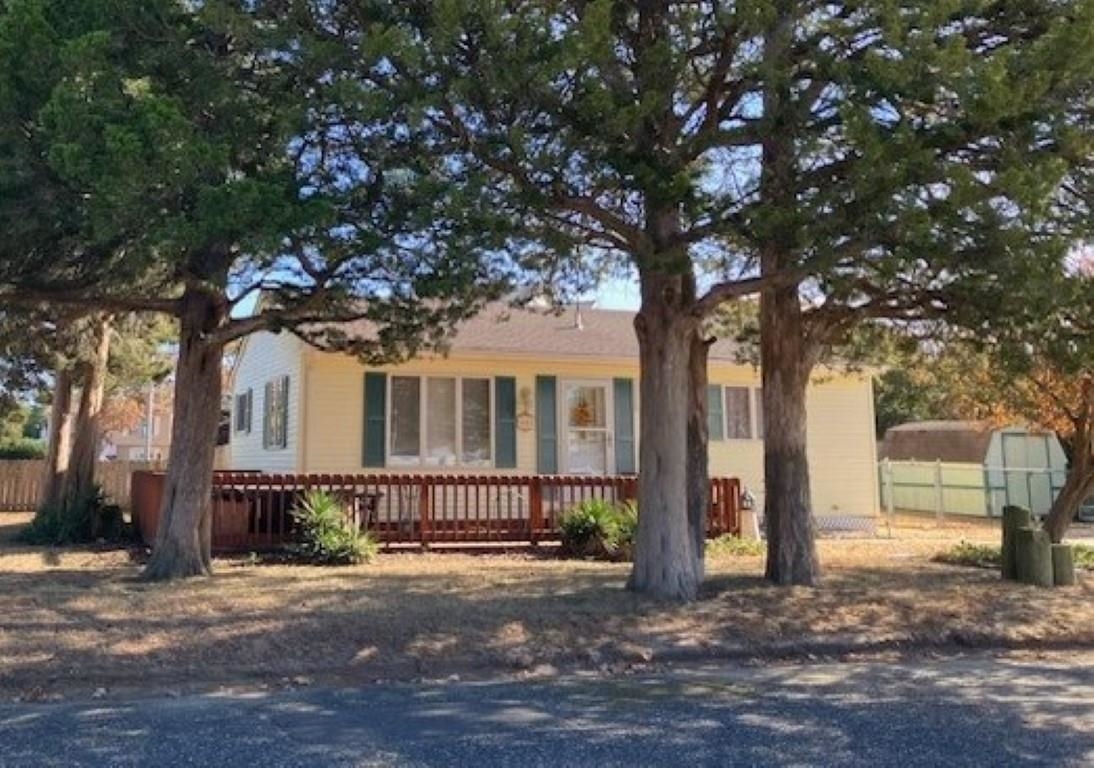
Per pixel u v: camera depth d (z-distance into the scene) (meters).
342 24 8.13
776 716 6.18
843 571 12.24
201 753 5.28
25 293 9.73
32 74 7.30
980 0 7.24
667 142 8.48
